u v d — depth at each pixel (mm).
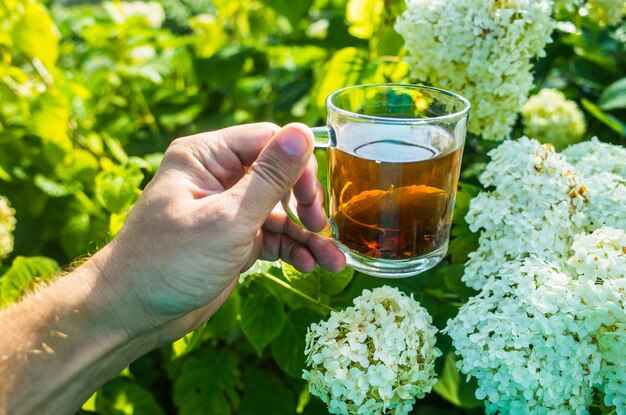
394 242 378
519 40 495
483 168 594
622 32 673
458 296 479
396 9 591
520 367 368
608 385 382
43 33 698
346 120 364
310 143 362
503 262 421
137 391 626
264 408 631
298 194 429
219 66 799
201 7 1455
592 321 371
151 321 383
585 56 699
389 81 606
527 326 375
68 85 737
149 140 832
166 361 654
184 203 377
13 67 753
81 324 369
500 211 431
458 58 490
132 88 855
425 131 358
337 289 472
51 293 375
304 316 506
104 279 372
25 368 360
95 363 378
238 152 418
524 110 644
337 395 374
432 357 403
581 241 410
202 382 606
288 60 870
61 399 373
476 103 522
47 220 734
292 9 712
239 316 509
